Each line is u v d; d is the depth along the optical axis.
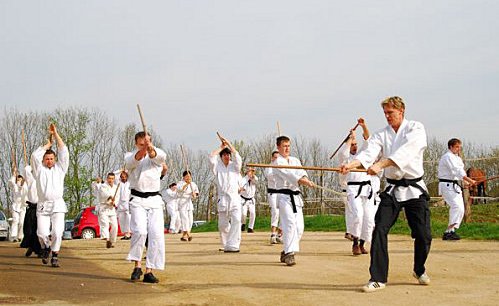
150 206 7.77
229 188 12.00
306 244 12.76
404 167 6.73
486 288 6.69
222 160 12.14
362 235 10.52
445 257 9.64
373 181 11.43
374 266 6.63
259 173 34.22
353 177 10.49
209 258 10.31
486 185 26.44
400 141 6.98
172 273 8.32
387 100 7.07
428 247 6.89
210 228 24.06
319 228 19.12
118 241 16.84
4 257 11.09
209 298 6.25
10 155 36.53
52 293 6.60
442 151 33.78
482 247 11.27
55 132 9.85
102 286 7.18
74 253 12.37
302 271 8.28
